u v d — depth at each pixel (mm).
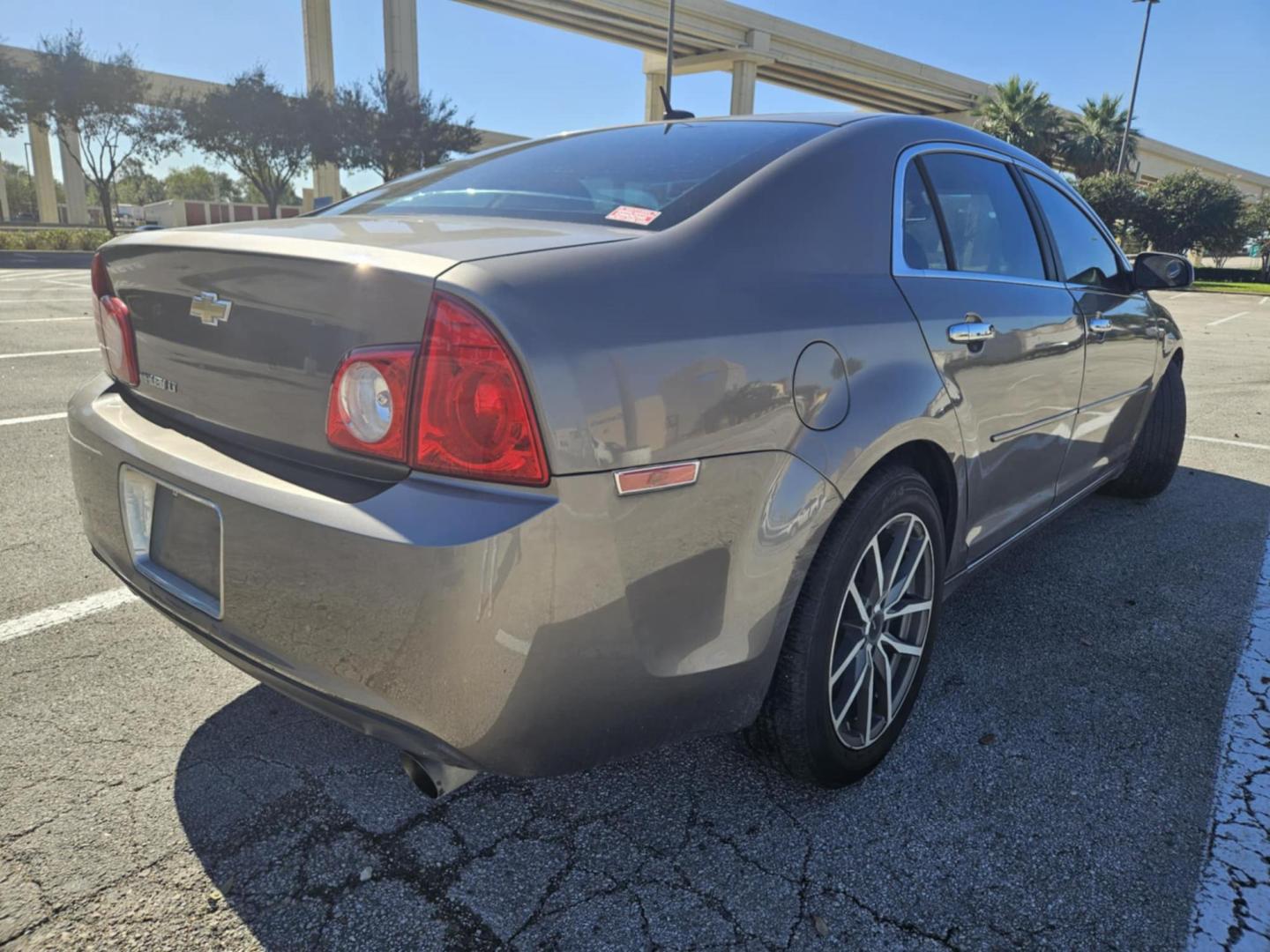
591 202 1951
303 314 1518
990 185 2668
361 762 2121
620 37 43250
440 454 1368
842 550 1821
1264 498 4410
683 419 1491
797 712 1836
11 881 1718
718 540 1573
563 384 1355
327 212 2389
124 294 1956
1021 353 2457
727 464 1565
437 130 37625
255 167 36906
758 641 1684
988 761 2186
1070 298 2871
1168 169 69562
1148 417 4082
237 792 2002
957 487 2248
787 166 1987
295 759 2129
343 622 1423
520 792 2039
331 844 1847
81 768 2066
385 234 1654
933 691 2516
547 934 1631
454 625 1337
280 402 1574
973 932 1654
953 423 2137
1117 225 42938
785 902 1719
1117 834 1925
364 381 1422
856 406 1820
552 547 1352
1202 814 1993
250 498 1507
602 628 1438
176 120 34375
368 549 1362
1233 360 10484
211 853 1811
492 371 1336
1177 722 2373
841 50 45875
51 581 3055
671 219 1785
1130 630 2914
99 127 32750
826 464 1734
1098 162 47000
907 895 1742
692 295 1598
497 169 2336
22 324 9430
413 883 1748
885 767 2154
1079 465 3174
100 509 1944
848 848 1869
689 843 1879
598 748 1542
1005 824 1953
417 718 1425
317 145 35594
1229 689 2549
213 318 1677
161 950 1573
